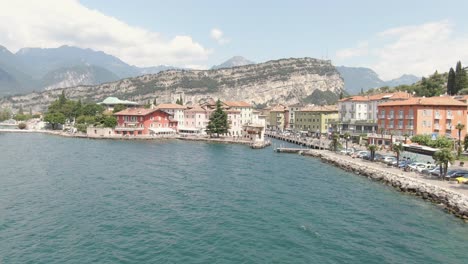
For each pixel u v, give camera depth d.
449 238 34.50
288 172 69.75
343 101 147.38
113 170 66.25
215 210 42.06
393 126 106.88
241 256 29.48
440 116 98.25
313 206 44.78
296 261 28.80
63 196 46.69
